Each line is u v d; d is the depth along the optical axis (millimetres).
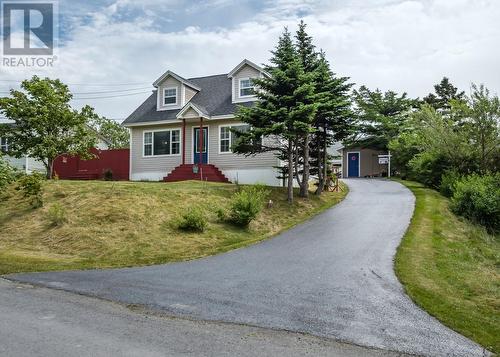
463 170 21438
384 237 12070
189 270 8977
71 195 15641
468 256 10875
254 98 23219
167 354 4609
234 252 10914
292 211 16812
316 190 21094
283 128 16531
